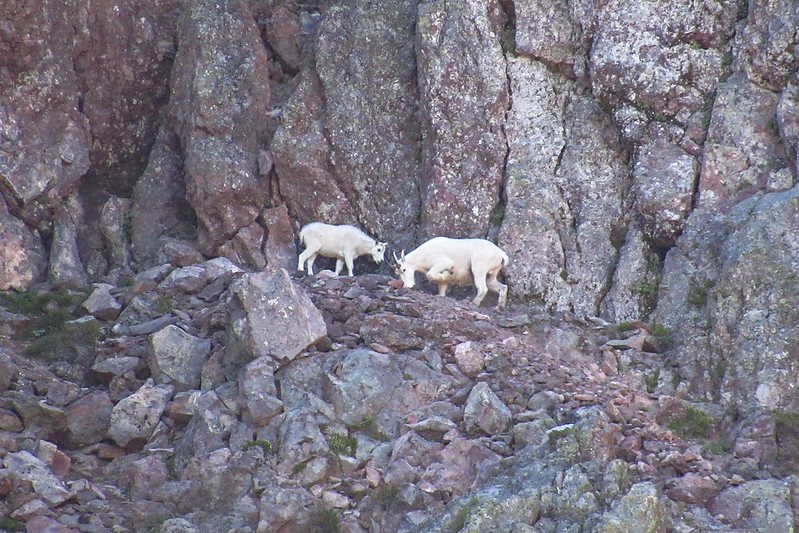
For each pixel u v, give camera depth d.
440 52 60.88
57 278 57.69
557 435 40.88
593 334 51.06
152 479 42.34
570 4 60.59
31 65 60.25
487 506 37.91
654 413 44.72
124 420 45.41
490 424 43.31
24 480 40.78
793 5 54.66
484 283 54.41
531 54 60.69
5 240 57.53
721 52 57.16
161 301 53.97
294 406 44.38
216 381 46.66
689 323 49.34
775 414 43.56
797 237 48.72
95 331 51.78
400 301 51.16
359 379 44.47
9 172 58.75
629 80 57.12
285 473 41.47
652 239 55.06
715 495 39.78
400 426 43.59
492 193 59.19
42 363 50.12
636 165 56.47
